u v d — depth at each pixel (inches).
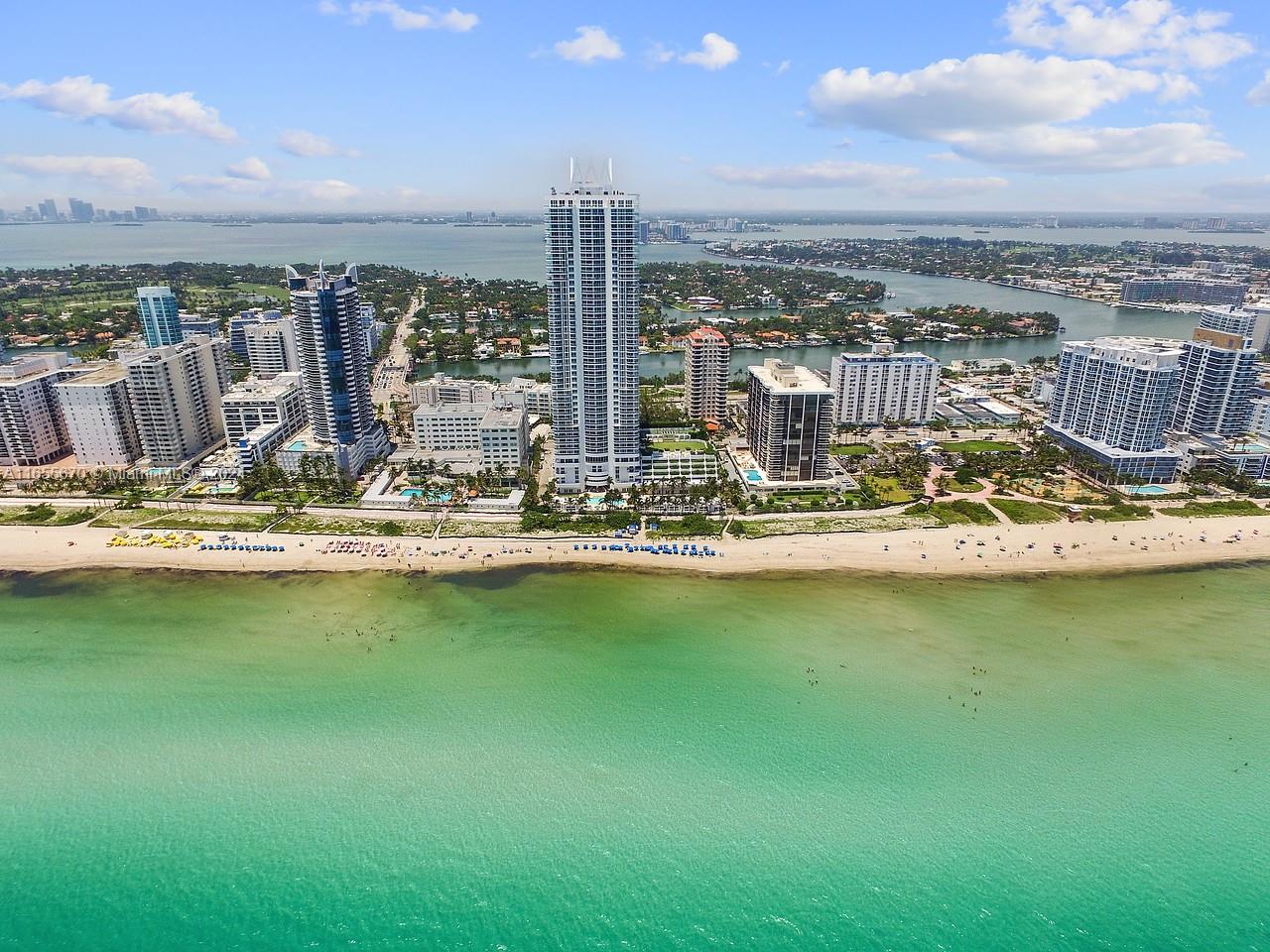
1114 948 5561.0
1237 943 5575.8
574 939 5644.7
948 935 5649.6
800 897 5910.4
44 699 7746.1
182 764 7007.9
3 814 6555.1
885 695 7760.8
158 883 6058.1
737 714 7534.5
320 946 5634.8
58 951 5625.0
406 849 6304.1
